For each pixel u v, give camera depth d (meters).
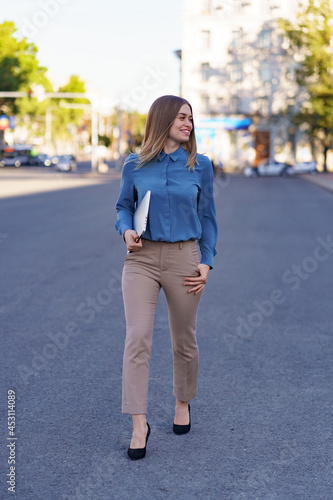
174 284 4.14
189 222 4.14
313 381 5.53
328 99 65.06
